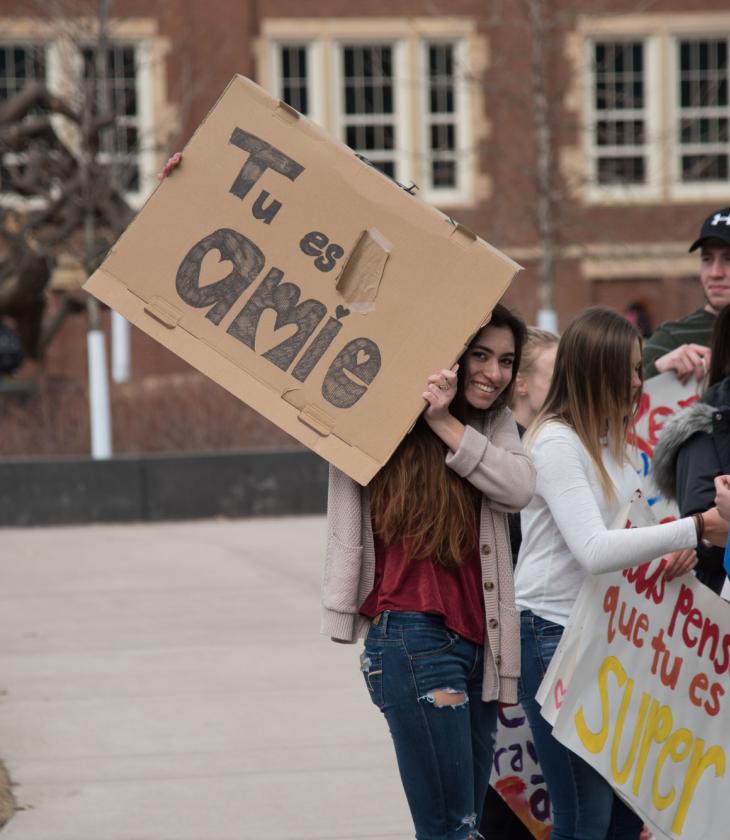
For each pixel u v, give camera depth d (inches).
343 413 406.9
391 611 410.0
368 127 3176.7
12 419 1868.8
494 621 413.7
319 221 413.7
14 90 2923.2
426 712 406.3
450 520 406.9
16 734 746.2
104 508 1715.1
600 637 455.5
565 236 3095.5
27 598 1170.0
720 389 473.1
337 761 691.4
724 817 451.5
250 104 420.8
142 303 415.5
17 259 2052.2
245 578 1255.5
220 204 417.1
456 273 406.9
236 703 808.3
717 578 473.1
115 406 1886.1
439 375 402.0
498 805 514.9
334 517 416.5
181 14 3061.0
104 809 620.4
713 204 3144.7
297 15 3129.9
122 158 2439.7
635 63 3152.1
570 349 465.4
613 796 486.9
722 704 452.8
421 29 3127.5
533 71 2743.6
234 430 1840.6
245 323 412.5
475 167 3127.5
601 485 458.9
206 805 624.1
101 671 893.8
